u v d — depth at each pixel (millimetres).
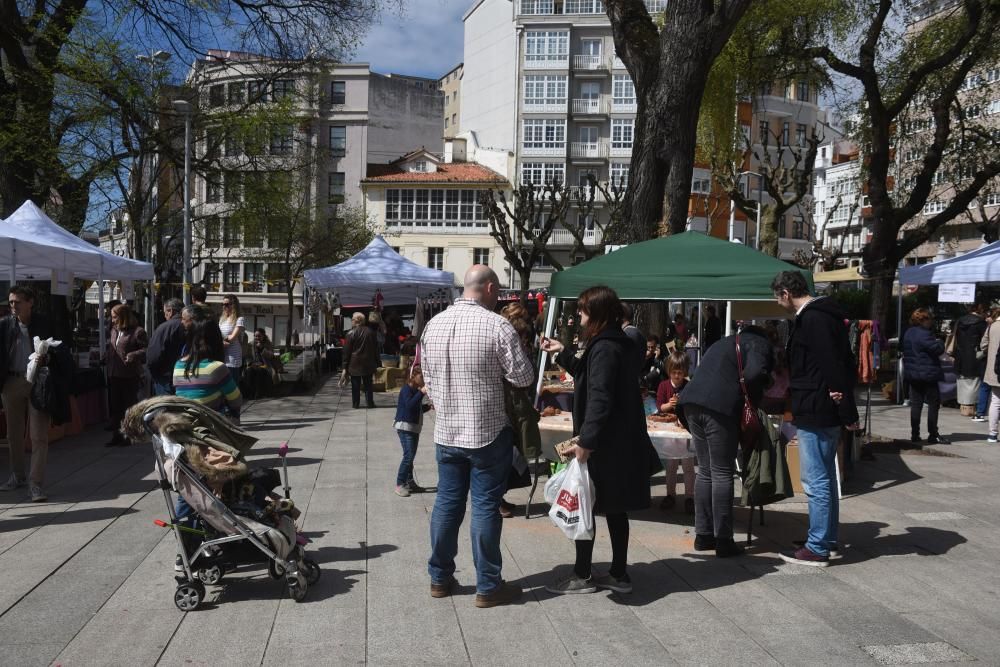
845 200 62094
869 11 17938
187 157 19672
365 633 3857
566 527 4266
